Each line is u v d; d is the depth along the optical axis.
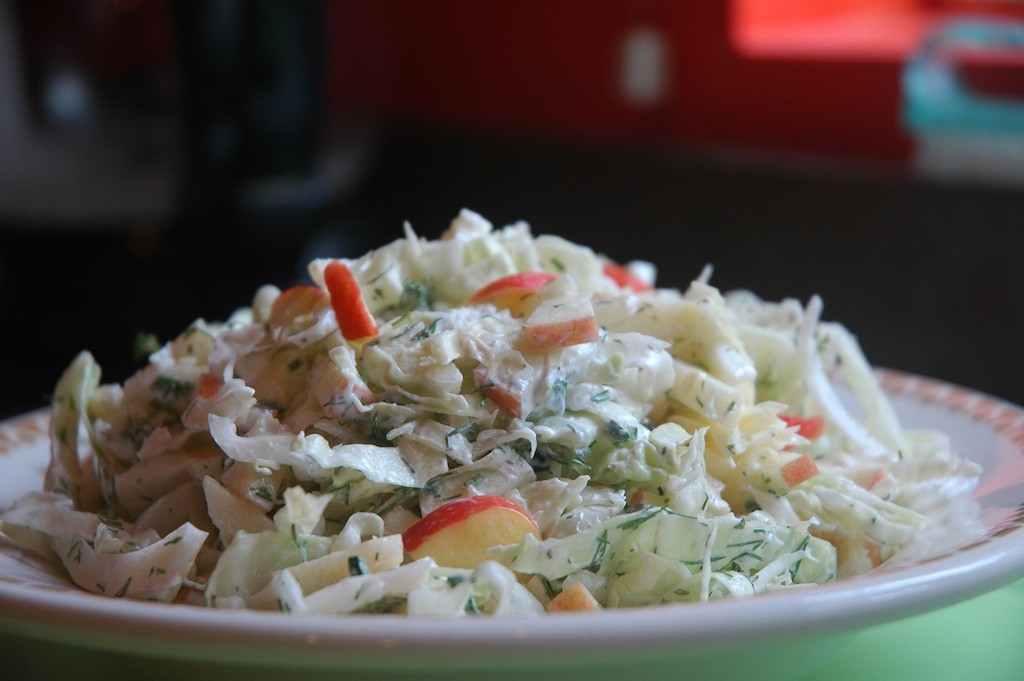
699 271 1.35
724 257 1.35
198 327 0.48
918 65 1.43
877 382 0.54
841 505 0.43
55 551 0.43
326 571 0.37
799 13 1.69
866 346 1.19
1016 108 1.39
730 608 0.32
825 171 1.37
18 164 1.35
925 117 1.42
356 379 0.41
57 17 1.44
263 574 0.38
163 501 0.42
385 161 1.68
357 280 0.46
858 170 1.37
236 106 1.07
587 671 0.33
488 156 1.67
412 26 1.88
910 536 0.43
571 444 0.41
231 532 0.40
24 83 1.43
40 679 0.39
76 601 0.33
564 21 1.72
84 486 0.47
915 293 1.25
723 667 0.35
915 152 1.44
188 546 0.39
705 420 0.44
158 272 1.17
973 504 0.45
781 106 1.54
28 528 0.43
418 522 0.39
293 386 0.43
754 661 0.35
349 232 1.28
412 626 0.32
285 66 1.07
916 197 1.28
